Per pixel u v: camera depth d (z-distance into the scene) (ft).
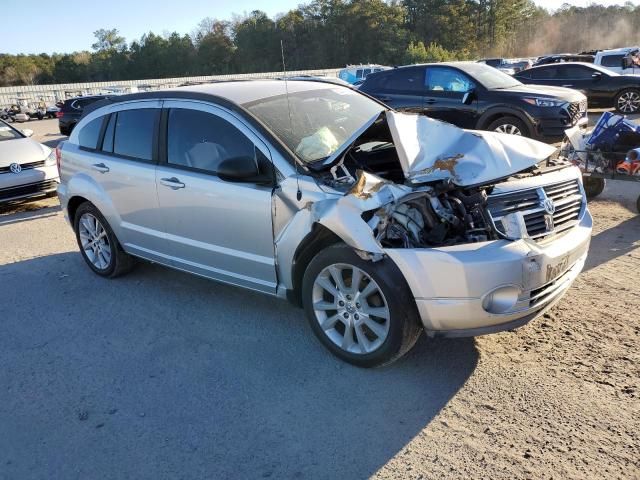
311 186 11.78
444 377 11.41
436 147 12.18
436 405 10.56
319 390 11.31
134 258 17.93
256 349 13.12
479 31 317.83
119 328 14.71
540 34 338.34
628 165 20.38
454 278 10.26
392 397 10.91
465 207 11.17
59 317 15.64
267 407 10.91
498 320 10.57
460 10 297.53
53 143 68.03
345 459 9.38
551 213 11.68
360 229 10.77
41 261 20.67
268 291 13.38
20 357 13.55
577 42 333.62
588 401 10.30
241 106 13.61
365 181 11.07
